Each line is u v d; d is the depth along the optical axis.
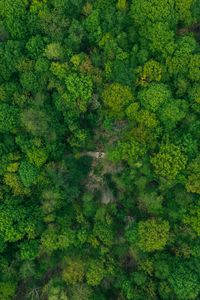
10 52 55.59
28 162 56.16
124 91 54.91
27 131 56.16
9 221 55.62
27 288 58.16
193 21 56.38
